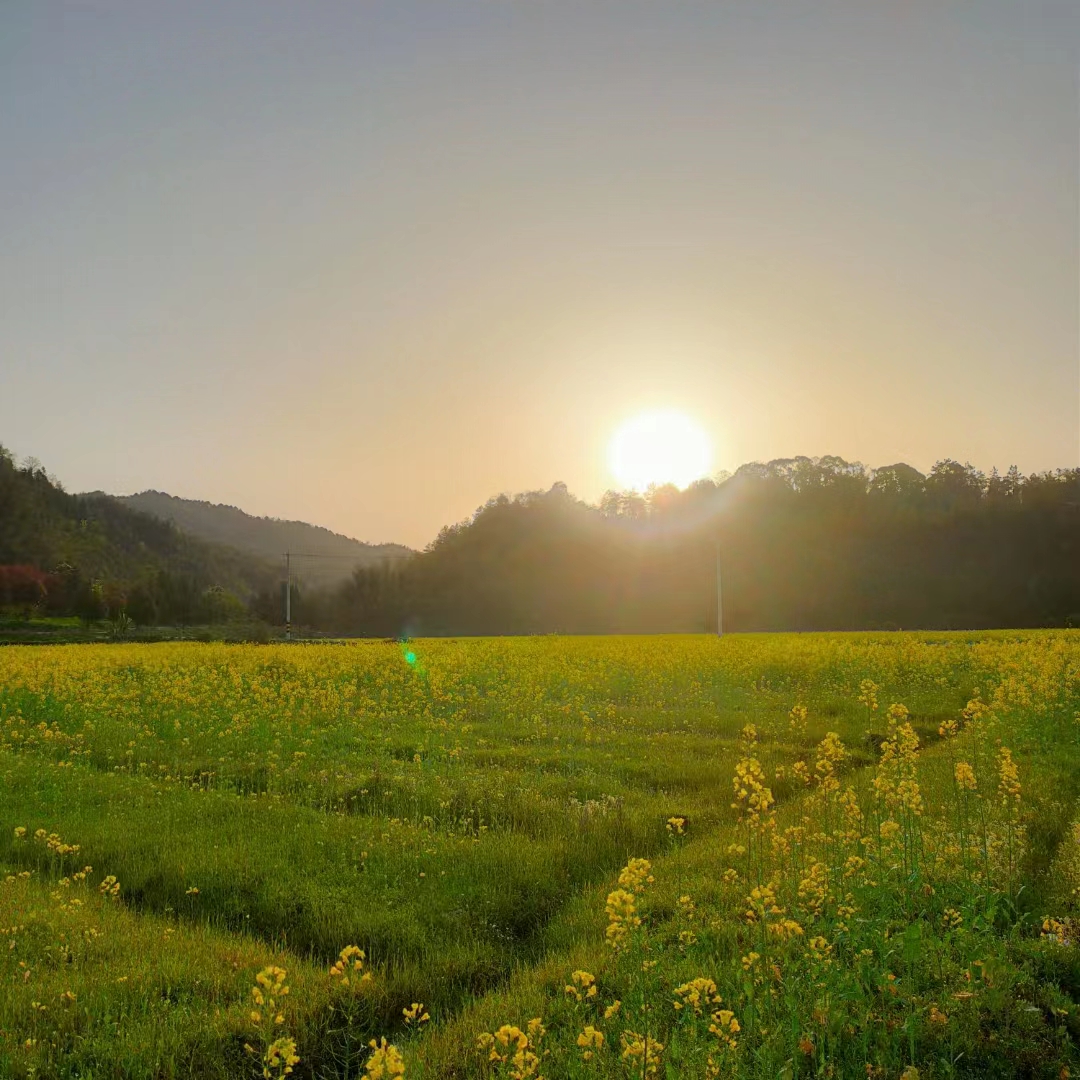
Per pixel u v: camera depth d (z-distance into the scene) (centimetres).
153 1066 557
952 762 1266
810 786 1273
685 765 1409
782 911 601
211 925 811
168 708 2067
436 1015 639
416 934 772
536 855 962
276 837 1035
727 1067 477
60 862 959
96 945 733
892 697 2134
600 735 1681
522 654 3178
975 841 841
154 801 1214
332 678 2562
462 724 1808
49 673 2470
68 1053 576
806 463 11181
